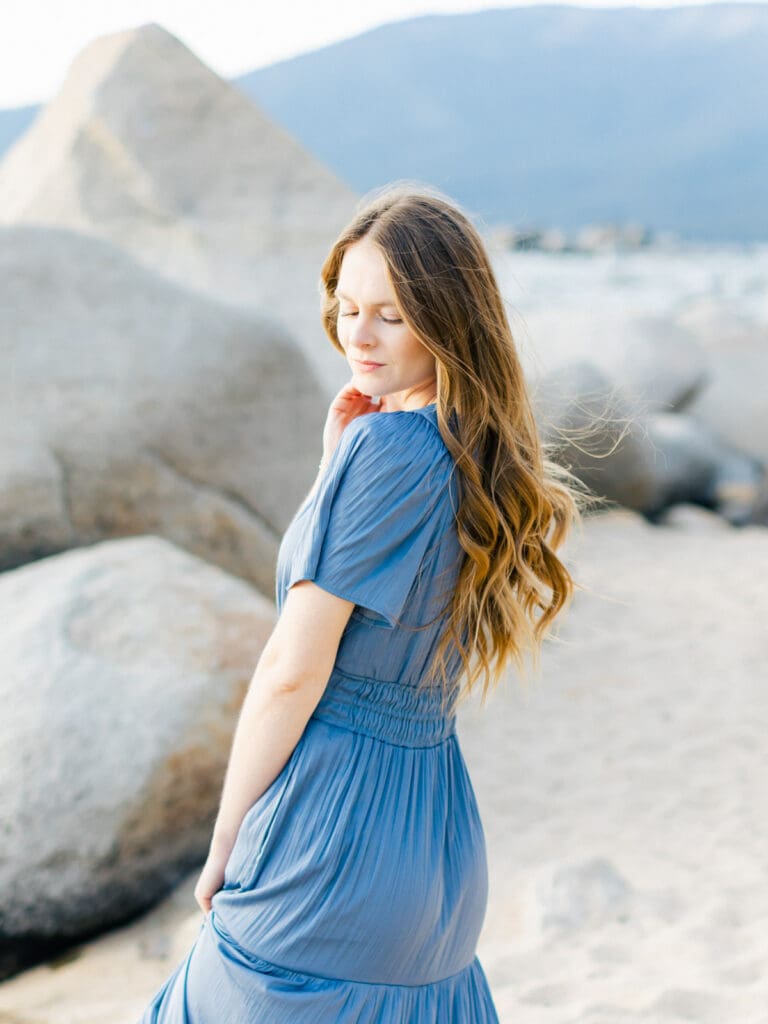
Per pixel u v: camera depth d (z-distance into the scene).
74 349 5.96
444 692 1.95
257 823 1.84
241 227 8.90
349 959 1.81
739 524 10.96
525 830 4.67
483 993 2.09
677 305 36.53
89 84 9.34
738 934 3.73
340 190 9.53
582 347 12.70
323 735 1.84
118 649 4.27
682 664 6.56
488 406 1.81
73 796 3.82
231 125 9.40
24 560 5.61
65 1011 3.39
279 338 6.53
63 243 6.38
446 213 1.82
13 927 3.74
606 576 8.34
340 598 1.74
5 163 10.52
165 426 5.95
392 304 1.81
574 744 5.53
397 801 1.86
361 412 2.17
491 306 1.83
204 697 4.14
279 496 6.32
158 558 4.84
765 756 5.36
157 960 3.71
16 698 4.06
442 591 1.84
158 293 6.38
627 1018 3.20
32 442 5.64
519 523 1.88
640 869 4.27
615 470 9.96
